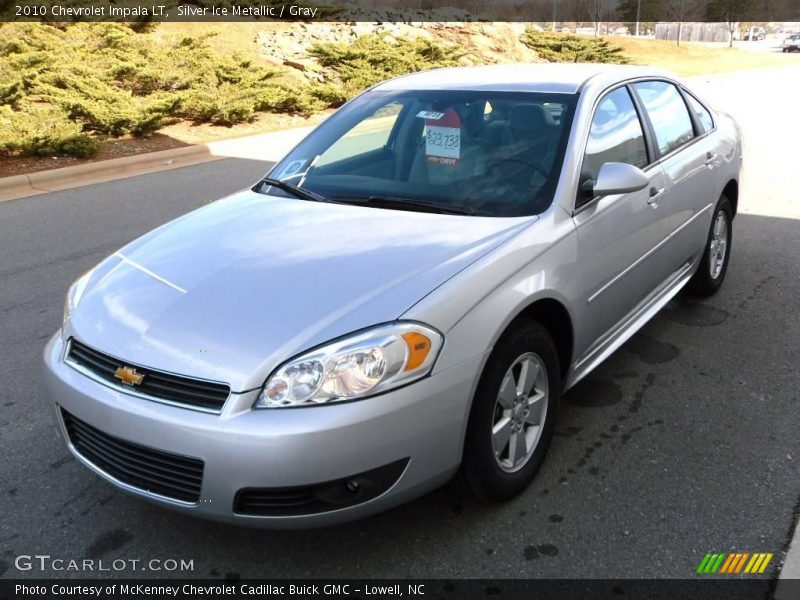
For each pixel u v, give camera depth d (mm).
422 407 2584
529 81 4016
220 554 2912
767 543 2891
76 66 14297
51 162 11070
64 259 6773
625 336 4020
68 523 3096
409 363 2564
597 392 4117
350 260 2971
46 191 9750
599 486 3268
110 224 7992
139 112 13102
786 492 3199
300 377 2492
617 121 3979
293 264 2986
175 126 14250
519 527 3014
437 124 3891
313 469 2455
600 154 3721
